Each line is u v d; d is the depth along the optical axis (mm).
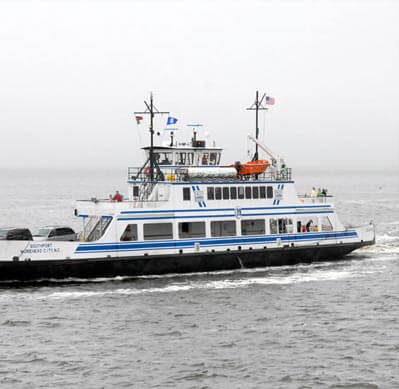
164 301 47875
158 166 57750
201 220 56094
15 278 51156
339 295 50250
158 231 55500
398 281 55250
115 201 54562
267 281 54438
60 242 51438
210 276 55750
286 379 33844
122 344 38844
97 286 51750
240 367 35375
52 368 35188
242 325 42469
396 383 33188
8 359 36438
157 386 32938
